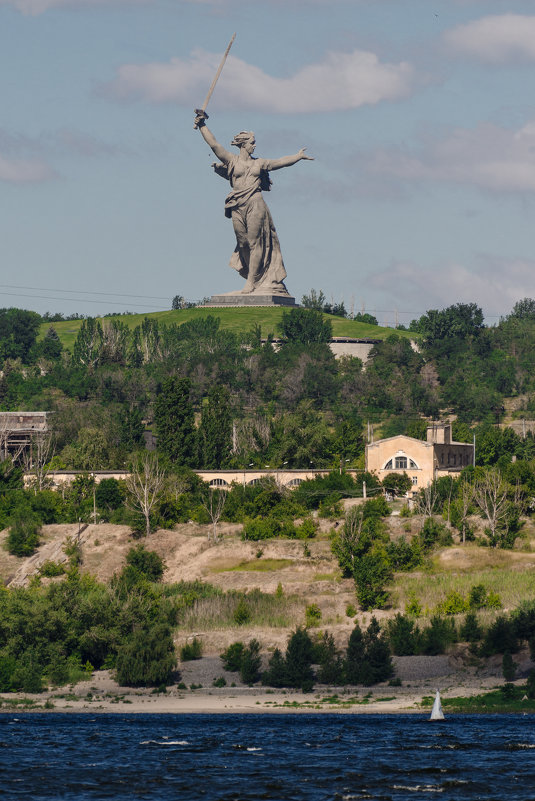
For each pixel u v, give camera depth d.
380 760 138.75
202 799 121.56
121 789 125.44
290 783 127.75
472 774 131.38
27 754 142.75
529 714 175.38
